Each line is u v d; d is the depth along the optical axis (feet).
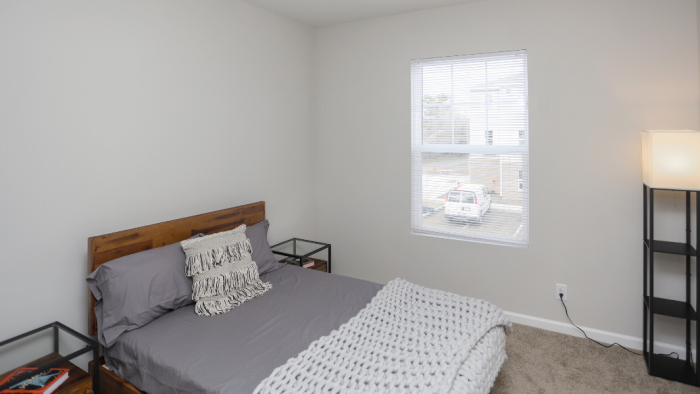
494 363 6.37
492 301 10.60
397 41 11.26
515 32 9.70
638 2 8.44
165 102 8.36
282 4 10.43
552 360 8.56
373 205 12.09
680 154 7.25
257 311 7.35
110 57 7.34
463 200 10.91
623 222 8.96
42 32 6.39
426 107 11.15
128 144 7.71
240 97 10.16
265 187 11.12
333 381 5.05
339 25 12.14
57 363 5.56
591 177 9.18
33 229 6.45
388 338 6.15
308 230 12.96
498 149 10.30
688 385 7.59
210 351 5.93
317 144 12.90
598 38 8.86
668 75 8.30
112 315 6.53
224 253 7.89
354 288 8.47
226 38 9.70
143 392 6.08
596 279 9.34
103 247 7.09
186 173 8.88
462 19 10.34
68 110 6.77
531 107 9.64
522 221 10.20
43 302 6.64
